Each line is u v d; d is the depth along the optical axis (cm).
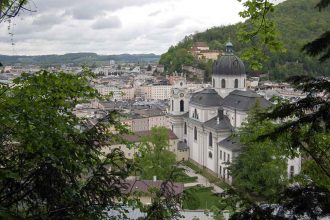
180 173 2006
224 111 12300
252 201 1678
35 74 1688
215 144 11569
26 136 1515
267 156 6831
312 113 1512
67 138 1753
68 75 1869
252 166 6925
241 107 11425
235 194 1784
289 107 1567
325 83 1491
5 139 1593
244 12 2062
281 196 1526
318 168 2314
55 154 1592
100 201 1761
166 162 9069
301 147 1908
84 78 1972
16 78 1619
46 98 1725
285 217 1462
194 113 13000
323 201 1430
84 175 1827
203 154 12400
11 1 1533
